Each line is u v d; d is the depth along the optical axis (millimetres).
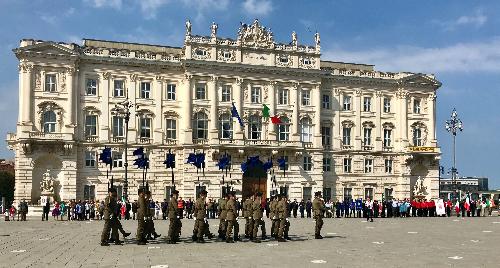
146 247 32094
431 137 109438
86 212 69250
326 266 24422
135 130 92312
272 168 96375
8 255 28234
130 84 92562
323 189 101438
